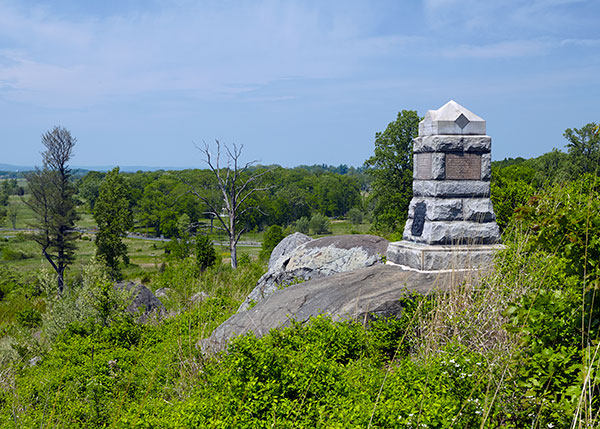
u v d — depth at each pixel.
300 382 5.51
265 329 9.09
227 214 45.19
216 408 5.46
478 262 9.57
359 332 7.45
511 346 5.22
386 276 9.84
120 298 13.37
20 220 123.62
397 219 42.09
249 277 20.19
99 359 9.57
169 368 8.52
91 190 122.81
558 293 4.39
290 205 107.19
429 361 5.56
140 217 101.31
